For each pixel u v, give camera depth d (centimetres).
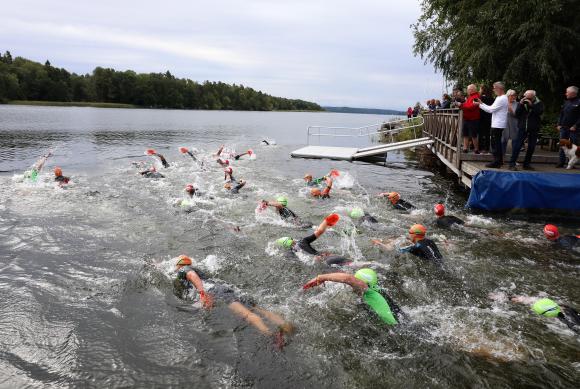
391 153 2377
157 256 704
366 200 1130
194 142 2669
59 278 613
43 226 839
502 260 702
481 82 1691
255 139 3102
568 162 1079
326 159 2000
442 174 1633
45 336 468
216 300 550
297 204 1069
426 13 2002
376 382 398
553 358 436
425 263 680
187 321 505
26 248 723
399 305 546
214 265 669
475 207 1003
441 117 1750
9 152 1886
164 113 7662
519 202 957
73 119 4559
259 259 696
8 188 1159
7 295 557
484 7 1446
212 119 6284
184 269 606
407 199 1162
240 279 624
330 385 394
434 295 577
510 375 408
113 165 1612
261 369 417
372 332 483
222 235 811
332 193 1215
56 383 392
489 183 977
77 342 458
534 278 637
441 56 2073
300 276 635
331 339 469
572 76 1448
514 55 1462
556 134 1600
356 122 7581
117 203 1028
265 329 487
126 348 450
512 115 1067
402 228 877
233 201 1076
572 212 933
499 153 1055
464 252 736
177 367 419
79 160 1722
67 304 540
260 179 1418
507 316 522
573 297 579
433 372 412
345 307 539
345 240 794
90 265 662
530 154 1045
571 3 1320
